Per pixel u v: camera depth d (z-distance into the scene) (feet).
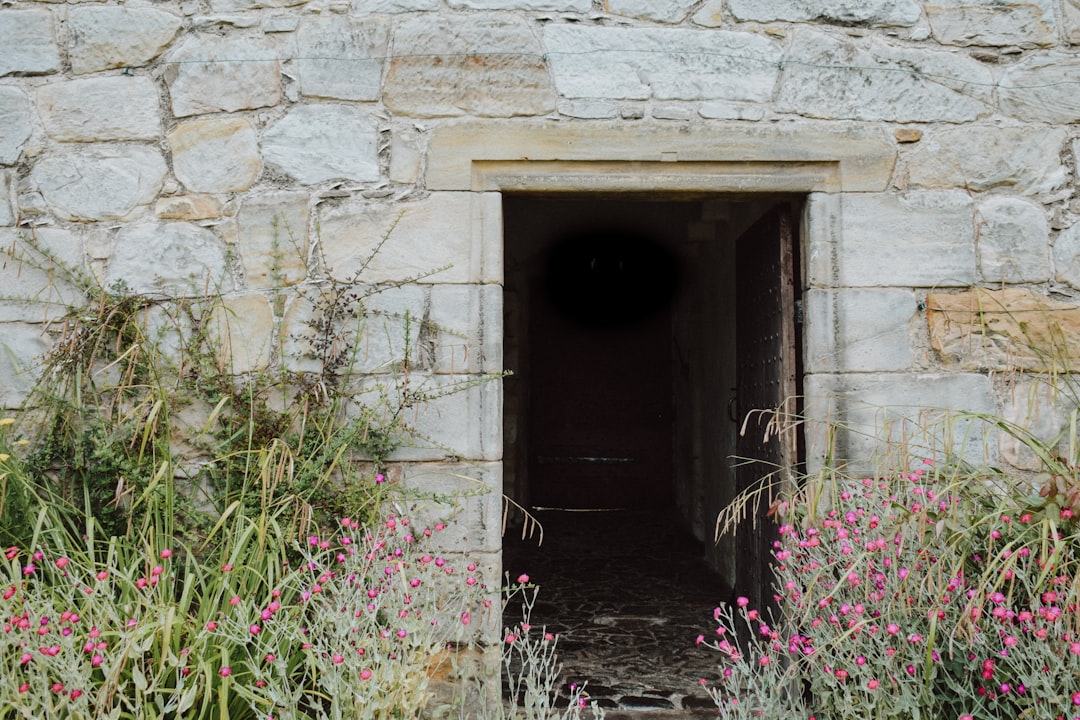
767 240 9.80
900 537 6.95
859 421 8.57
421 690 6.52
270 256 8.59
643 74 8.75
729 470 14.88
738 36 8.79
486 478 8.48
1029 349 8.62
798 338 9.11
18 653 5.98
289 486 7.95
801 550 7.88
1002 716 6.57
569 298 23.67
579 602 13.66
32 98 8.68
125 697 5.87
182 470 8.36
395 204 8.61
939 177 8.75
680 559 16.93
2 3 8.69
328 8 8.68
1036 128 8.81
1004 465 8.54
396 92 8.67
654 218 18.63
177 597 7.90
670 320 23.68
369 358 8.53
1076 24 8.89
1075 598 6.15
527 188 8.72
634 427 23.65
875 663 6.49
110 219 8.62
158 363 8.48
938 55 8.82
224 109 8.66
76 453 8.11
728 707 7.08
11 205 8.59
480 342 8.57
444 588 7.68
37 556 6.63
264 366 8.52
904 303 8.68
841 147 8.72
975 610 6.10
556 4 8.73
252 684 6.60
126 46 8.68
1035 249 8.72
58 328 8.50
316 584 6.86
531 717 6.70
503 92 8.70
